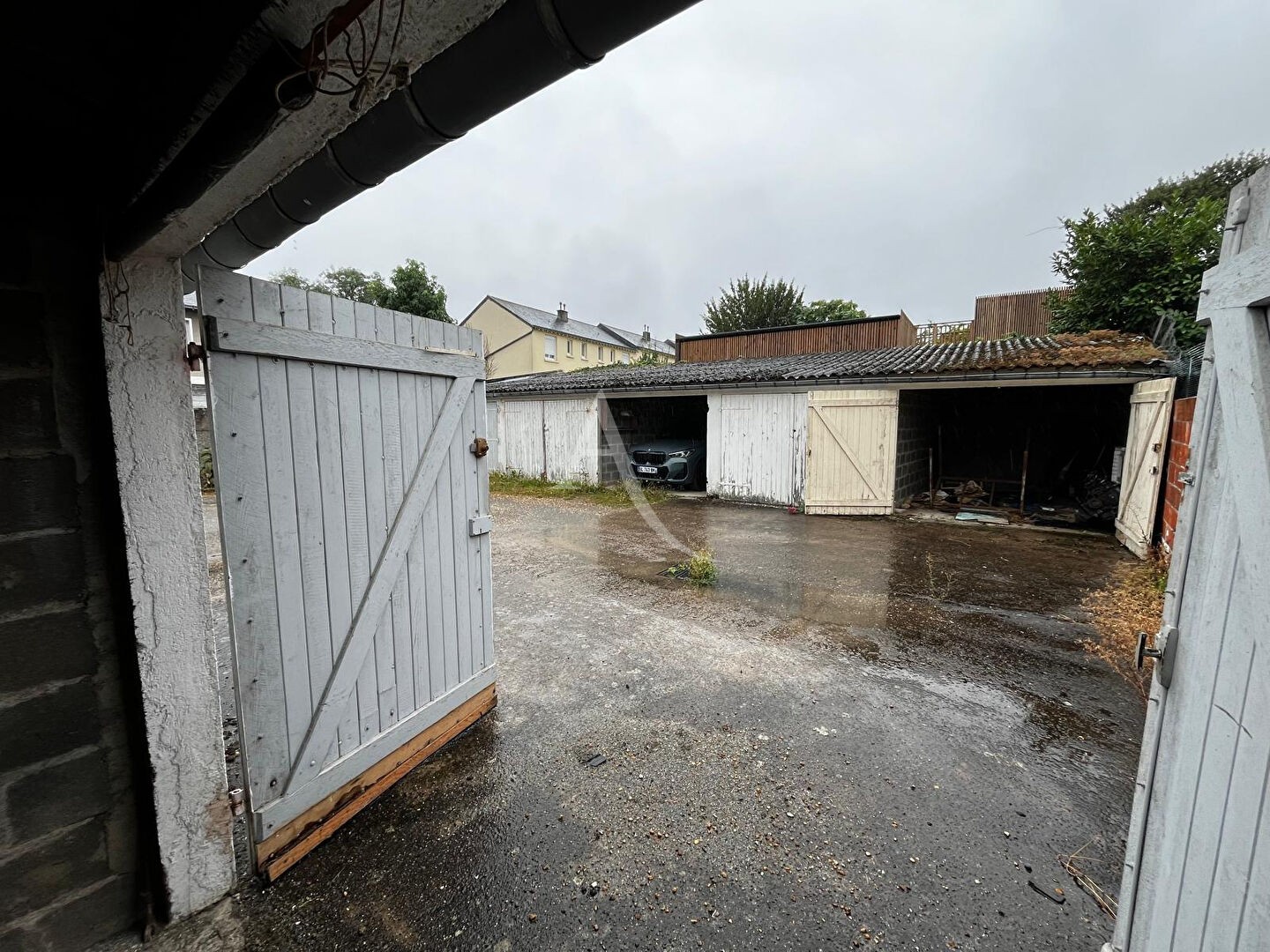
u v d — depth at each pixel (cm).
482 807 190
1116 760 214
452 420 221
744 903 151
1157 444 493
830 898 152
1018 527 661
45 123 102
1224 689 88
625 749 223
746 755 218
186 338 134
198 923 145
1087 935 141
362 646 184
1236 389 84
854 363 829
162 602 135
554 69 66
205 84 60
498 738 231
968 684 276
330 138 73
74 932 131
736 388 803
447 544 222
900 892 154
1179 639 104
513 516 732
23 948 123
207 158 71
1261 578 79
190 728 142
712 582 447
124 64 83
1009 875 160
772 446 805
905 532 637
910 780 203
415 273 1708
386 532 192
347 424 175
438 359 210
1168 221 812
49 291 117
